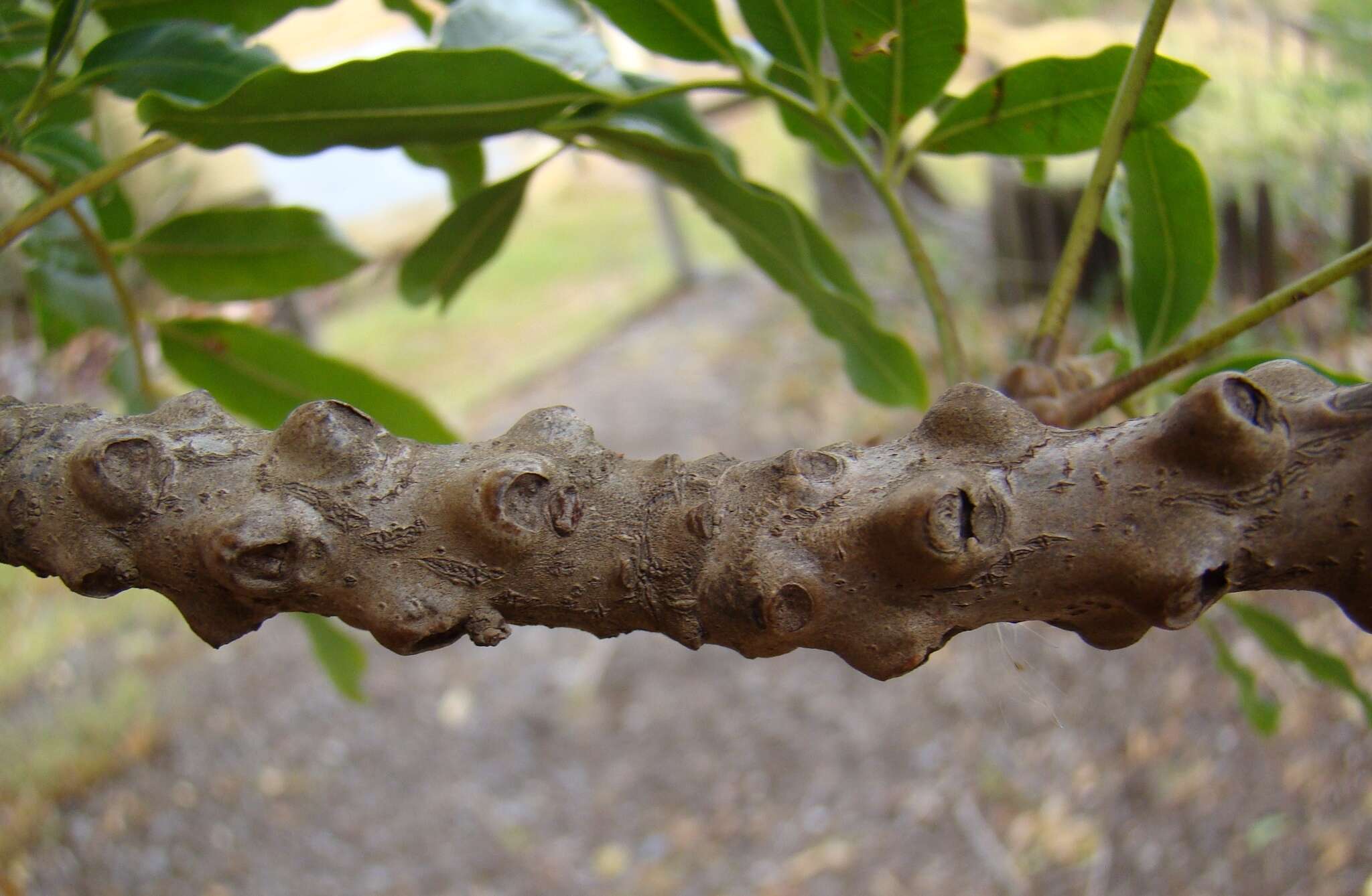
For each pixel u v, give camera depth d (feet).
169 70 1.28
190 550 0.98
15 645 4.48
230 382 1.55
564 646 4.80
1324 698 3.02
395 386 1.54
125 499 0.98
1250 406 0.92
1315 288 1.16
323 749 4.18
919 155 1.36
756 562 0.95
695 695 4.44
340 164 7.62
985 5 4.83
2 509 0.99
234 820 3.80
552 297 8.35
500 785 4.11
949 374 1.34
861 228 6.43
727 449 5.58
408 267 1.58
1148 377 1.20
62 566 0.98
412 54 1.20
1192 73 1.24
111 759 3.95
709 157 1.44
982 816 3.46
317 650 1.89
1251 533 0.92
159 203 3.31
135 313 1.52
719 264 8.32
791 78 1.38
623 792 4.06
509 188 1.51
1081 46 4.27
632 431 6.06
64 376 4.39
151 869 3.55
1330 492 0.91
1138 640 0.97
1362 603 0.92
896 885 3.36
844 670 4.37
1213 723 3.23
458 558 0.97
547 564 0.97
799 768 3.95
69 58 1.54
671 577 0.96
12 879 3.39
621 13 1.31
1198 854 2.91
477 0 1.37
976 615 0.95
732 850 3.71
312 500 0.97
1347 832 2.68
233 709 4.33
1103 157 1.22
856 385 1.64
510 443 0.99
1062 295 1.24
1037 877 3.16
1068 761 3.46
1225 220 3.62
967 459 0.95
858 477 0.96
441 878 3.69
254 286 1.53
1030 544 0.93
